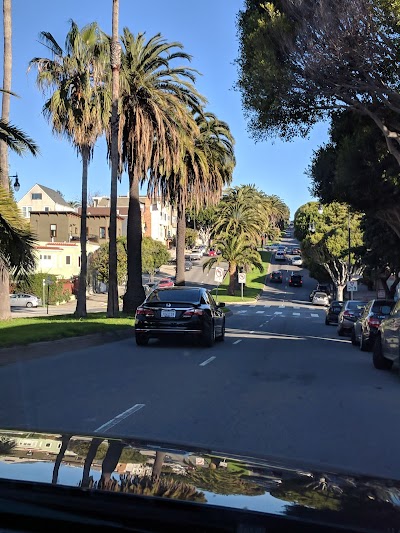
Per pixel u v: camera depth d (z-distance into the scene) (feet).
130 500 7.18
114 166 77.66
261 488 8.03
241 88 61.93
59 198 308.19
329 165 71.36
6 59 75.61
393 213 69.41
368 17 46.37
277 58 54.34
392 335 39.32
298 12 50.67
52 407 27.30
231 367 42.39
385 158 63.87
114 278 82.94
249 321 122.11
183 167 87.86
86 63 79.46
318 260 210.38
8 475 7.92
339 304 113.29
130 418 25.23
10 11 75.56
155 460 9.19
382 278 139.74
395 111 52.75
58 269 226.99
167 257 267.39
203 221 424.05
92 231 284.00
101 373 37.86
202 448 10.76
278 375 39.01
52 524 7.08
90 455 9.29
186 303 53.88
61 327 60.85
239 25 62.23
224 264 346.13
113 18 74.33
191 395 30.96
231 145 109.29
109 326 65.77
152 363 43.21
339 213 204.23
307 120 62.85
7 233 43.78
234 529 6.79
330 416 26.58
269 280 305.73
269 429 23.85
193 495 7.45
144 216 347.36
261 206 253.65
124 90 80.59
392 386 35.14
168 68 85.25
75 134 81.87
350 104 58.23
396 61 49.01
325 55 50.37
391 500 8.05
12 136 47.98
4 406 27.35
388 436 23.03
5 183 73.41
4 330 56.34
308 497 7.80
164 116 80.53
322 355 52.85
